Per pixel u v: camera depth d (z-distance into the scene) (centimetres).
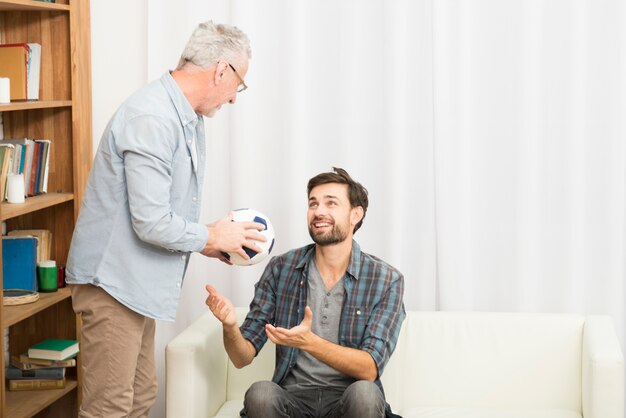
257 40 354
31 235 346
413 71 351
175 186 263
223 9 355
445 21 343
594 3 341
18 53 329
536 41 343
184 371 286
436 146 347
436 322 319
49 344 346
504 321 317
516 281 352
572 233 347
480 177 353
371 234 360
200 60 262
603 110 344
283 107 355
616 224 347
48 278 341
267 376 321
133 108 255
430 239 357
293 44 350
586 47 343
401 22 345
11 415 317
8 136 352
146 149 250
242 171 357
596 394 283
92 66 368
